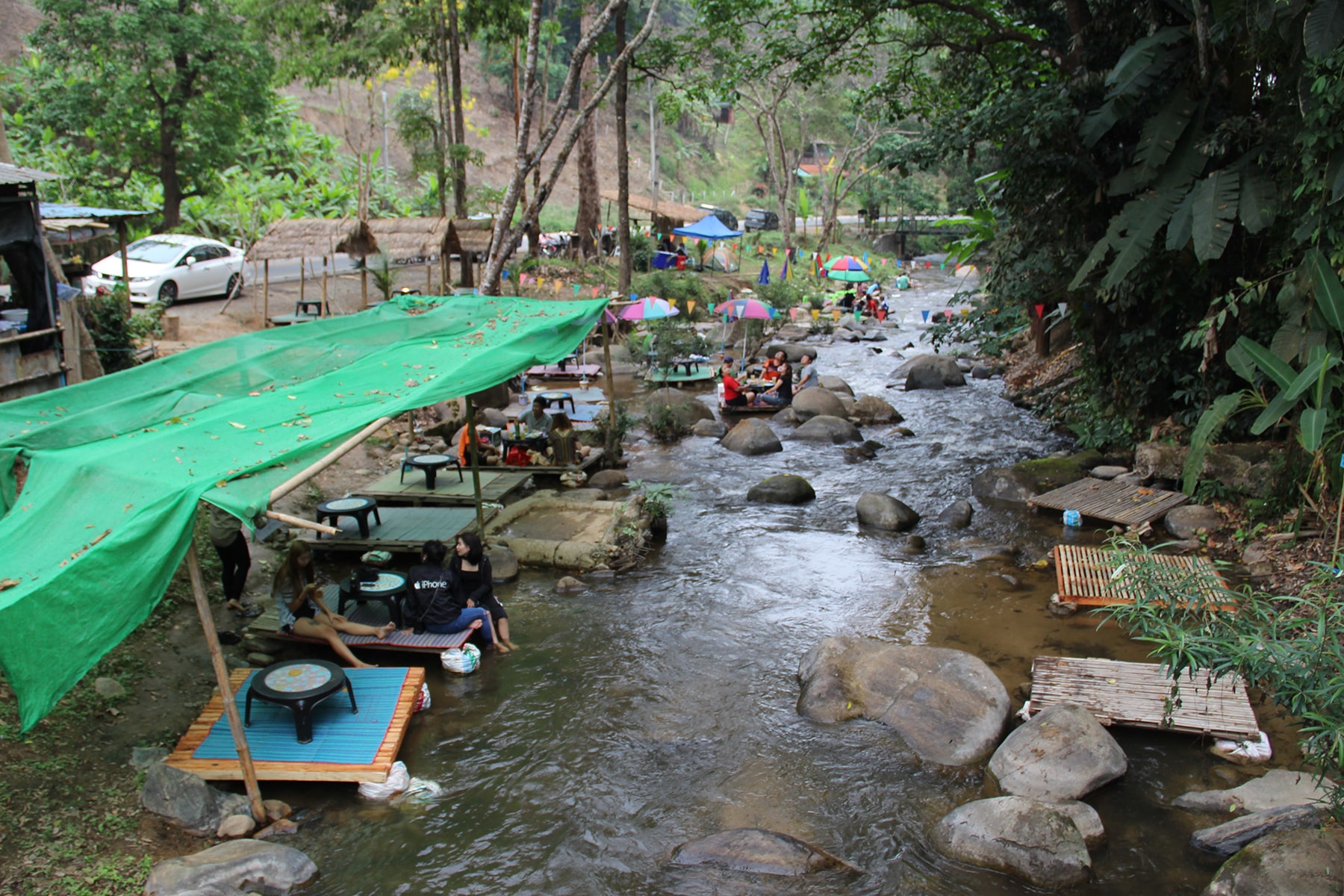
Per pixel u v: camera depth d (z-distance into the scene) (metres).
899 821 6.46
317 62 26.72
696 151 72.12
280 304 22.25
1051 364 21.16
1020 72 16.09
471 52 61.94
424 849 6.12
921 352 27.59
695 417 18.48
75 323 12.86
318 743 6.95
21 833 5.70
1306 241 10.41
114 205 26.80
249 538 11.13
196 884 5.37
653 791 6.81
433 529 11.38
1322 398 9.26
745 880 5.81
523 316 10.88
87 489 6.07
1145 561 6.76
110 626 5.25
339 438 6.78
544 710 7.92
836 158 65.69
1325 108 9.41
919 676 7.98
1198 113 11.81
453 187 35.50
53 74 28.86
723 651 9.03
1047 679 7.96
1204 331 11.36
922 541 11.84
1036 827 5.95
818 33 18.36
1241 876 5.41
